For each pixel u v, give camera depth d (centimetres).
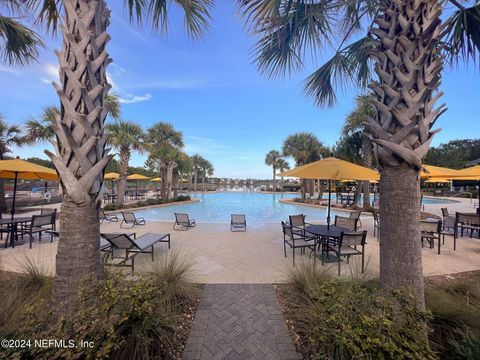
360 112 1070
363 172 387
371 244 532
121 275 176
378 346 120
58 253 178
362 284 246
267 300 265
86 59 176
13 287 228
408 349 123
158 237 460
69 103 174
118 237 348
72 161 175
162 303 207
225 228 718
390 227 190
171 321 193
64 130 166
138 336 150
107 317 137
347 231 429
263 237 595
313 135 1788
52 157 172
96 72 186
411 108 178
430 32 178
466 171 600
